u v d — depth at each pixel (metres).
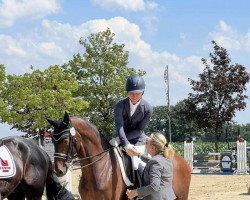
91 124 7.47
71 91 41.53
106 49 42.34
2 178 8.38
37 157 8.93
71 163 7.33
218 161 25.52
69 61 42.72
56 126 7.14
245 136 104.56
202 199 15.05
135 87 7.48
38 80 40.19
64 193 9.19
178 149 43.22
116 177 7.34
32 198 8.93
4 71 39.56
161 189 5.88
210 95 35.03
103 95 41.59
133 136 7.73
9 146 8.68
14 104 39.03
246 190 17.55
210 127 35.31
